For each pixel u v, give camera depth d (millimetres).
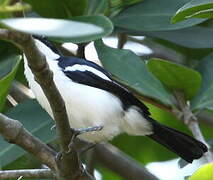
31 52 5621
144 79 9672
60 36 4137
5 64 9594
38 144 8023
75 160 7762
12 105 11180
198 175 5422
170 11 9625
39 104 9531
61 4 8922
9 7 4492
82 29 4160
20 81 11625
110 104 9977
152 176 12414
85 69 10008
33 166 10719
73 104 9789
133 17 9688
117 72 9461
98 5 9828
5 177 7906
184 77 9430
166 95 9781
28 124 9258
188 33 10305
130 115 10258
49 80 6113
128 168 12453
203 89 10016
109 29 6492
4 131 7723
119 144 13922
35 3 8867
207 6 7234
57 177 8008
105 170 13898
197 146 10000
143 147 13891
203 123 13406
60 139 7301
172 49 12352
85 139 10406
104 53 9570
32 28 4078
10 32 5102
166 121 13570
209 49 12250
